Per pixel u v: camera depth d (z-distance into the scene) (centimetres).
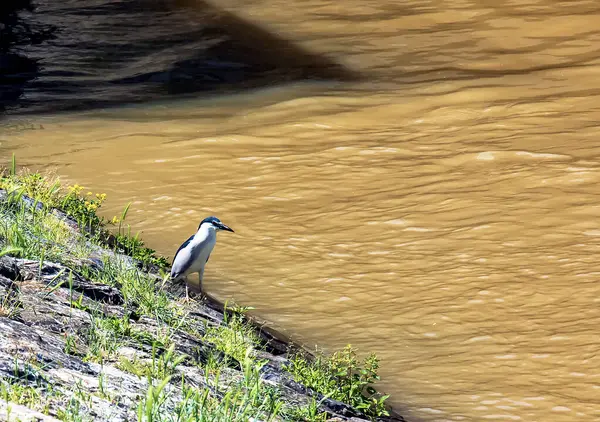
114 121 3183
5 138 2994
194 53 4069
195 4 4944
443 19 4441
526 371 1652
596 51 3803
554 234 2225
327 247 2205
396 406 1528
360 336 1789
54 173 2652
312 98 3378
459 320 1844
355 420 1241
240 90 3547
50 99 3453
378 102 3319
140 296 1422
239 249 2197
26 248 1359
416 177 2623
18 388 812
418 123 3088
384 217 2359
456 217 2347
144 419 830
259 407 994
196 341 1278
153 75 3775
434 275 2050
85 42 4275
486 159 2714
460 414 1512
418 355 1717
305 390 1265
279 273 2070
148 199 2489
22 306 1102
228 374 1166
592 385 1598
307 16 4628
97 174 2673
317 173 2681
